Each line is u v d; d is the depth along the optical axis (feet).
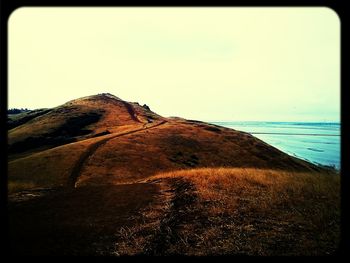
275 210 26.13
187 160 209.05
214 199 30.76
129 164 167.94
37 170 148.97
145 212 30.07
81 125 351.67
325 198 29.76
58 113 393.29
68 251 20.10
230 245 19.25
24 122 415.23
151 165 175.94
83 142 205.26
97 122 359.46
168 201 33.94
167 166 182.50
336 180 38.04
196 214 26.48
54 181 134.21
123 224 26.50
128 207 32.83
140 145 210.79
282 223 22.79
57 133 326.44
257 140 296.10
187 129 295.89
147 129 279.90
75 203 37.19
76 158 166.09
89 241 22.34
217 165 216.95
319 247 17.58
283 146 495.82
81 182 132.87
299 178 41.60
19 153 279.28
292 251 17.37
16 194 49.52
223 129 326.03
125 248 20.49
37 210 34.45
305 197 30.37
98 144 197.77
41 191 51.16
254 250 18.08
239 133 316.19
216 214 25.91
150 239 22.00
